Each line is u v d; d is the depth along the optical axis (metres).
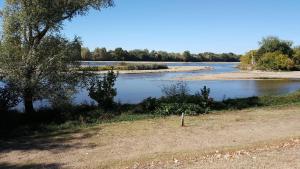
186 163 11.15
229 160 11.27
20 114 18.64
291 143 13.56
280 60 87.38
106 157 12.41
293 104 24.23
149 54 179.50
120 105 21.42
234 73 75.50
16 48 18.45
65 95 19.38
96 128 16.88
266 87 46.19
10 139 15.20
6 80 18.14
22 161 12.25
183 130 16.31
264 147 13.10
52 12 18.97
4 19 18.78
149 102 21.00
